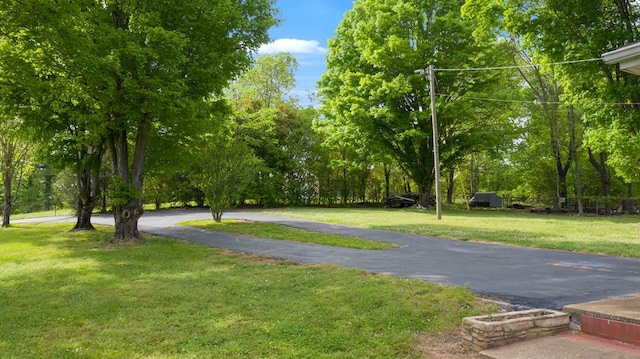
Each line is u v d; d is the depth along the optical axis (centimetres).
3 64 1078
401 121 3023
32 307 662
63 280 863
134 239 1488
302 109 4181
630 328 477
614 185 3538
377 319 559
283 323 553
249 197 3541
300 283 783
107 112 1374
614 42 1766
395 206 3697
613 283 736
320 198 4016
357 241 1373
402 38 2853
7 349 484
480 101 2947
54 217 3325
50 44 1075
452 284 741
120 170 1525
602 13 1870
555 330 525
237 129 3491
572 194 3403
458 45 2953
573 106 2905
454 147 3189
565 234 1480
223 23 1492
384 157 3144
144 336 519
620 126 1803
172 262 1070
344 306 618
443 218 2212
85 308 648
